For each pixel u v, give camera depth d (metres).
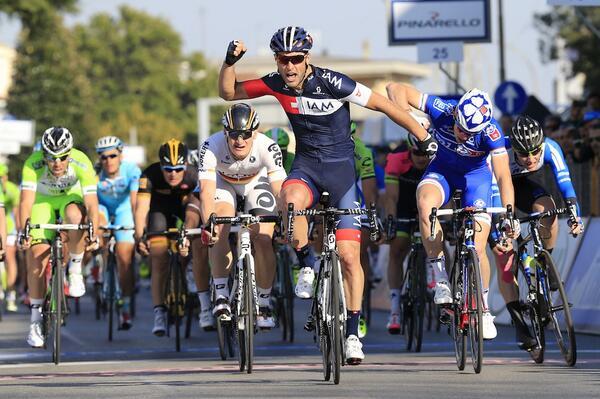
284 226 19.34
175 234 27.41
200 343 28.56
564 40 100.31
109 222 32.66
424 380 18.86
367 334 30.22
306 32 19.12
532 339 21.30
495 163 20.41
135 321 36.47
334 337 18.31
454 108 20.55
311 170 19.53
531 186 22.86
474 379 18.88
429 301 28.61
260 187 22.98
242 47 19.41
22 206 24.70
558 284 20.62
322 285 19.20
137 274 41.12
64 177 25.19
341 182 19.55
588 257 29.11
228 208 22.50
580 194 34.69
